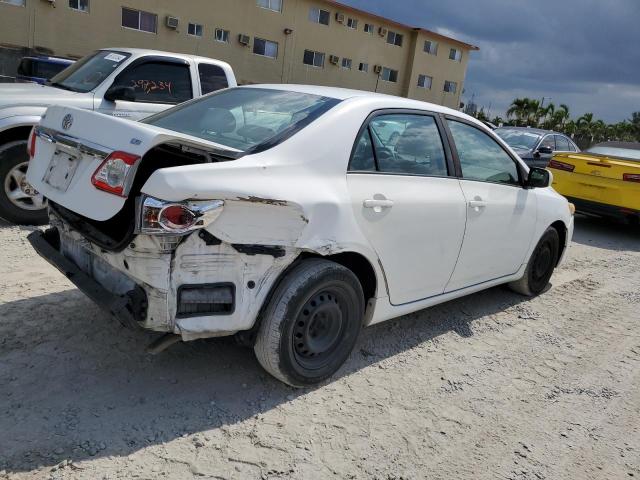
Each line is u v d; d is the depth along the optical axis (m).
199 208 2.61
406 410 3.33
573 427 3.38
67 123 3.16
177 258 2.66
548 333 4.81
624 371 4.24
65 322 3.77
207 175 2.67
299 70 32.59
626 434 3.38
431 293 4.10
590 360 4.37
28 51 20.94
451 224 3.98
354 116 3.44
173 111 4.08
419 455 2.93
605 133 75.12
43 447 2.58
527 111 61.44
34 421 2.75
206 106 3.95
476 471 2.86
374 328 4.43
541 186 4.88
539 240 5.29
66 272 3.14
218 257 2.77
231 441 2.82
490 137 4.59
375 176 3.47
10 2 22.17
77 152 2.97
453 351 4.21
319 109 3.44
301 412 3.15
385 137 3.62
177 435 2.81
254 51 30.19
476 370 3.96
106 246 2.82
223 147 3.02
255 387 3.33
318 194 3.08
